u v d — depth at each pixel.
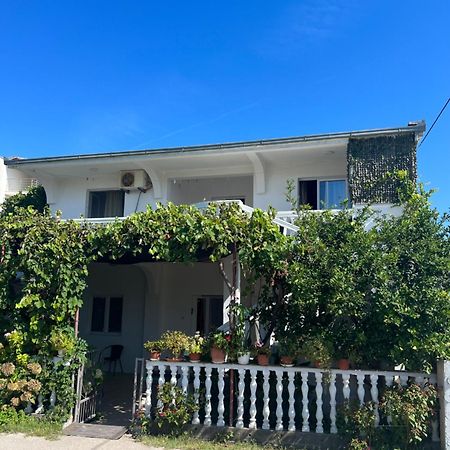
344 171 13.56
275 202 13.95
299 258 7.93
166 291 15.88
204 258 9.05
